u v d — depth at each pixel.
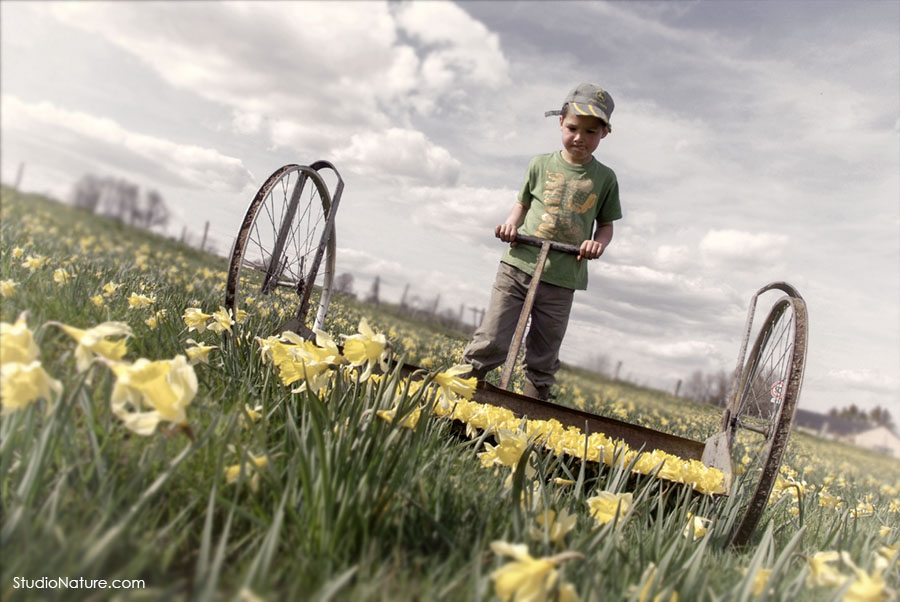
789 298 3.01
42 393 1.30
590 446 2.85
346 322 5.97
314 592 1.30
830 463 8.80
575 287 5.05
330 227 4.24
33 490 1.34
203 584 1.15
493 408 3.11
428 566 1.53
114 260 7.10
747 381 3.57
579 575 1.48
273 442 2.06
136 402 1.36
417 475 1.87
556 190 5.02
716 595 1.62
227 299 3.24
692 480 2.77
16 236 5.78
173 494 1.60
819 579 1.62
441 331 10.55
